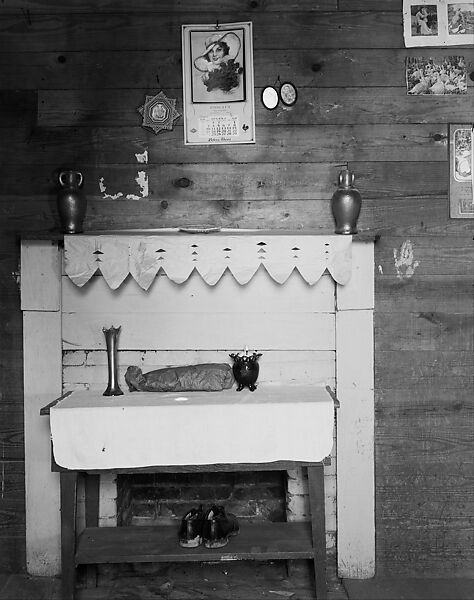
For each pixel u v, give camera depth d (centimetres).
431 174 291
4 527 294
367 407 288
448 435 294
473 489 294
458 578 291
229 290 286
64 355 288
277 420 250
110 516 290
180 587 279
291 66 289
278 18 288
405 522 295
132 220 291
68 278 286
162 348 287
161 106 289
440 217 291
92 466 248
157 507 315
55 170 290
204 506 304
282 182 290
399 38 290
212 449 250
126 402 256
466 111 290
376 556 294
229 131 289
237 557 256
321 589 260
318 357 288
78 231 280
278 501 312
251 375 273
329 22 289
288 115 290
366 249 285
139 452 248
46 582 284
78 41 289
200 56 288
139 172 290
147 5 288
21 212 291
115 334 276
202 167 291
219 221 291
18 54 289
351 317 286
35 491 288
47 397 288
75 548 260
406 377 293
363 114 290
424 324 292
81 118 290
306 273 277
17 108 290
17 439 294
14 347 293
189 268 277
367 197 291
